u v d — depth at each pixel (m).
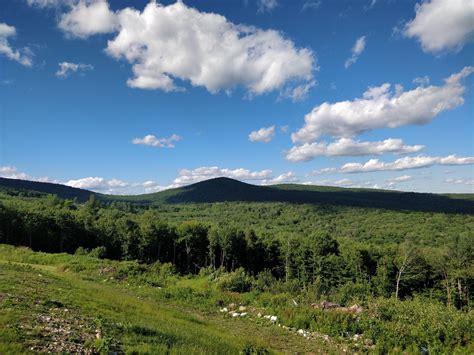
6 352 9.34
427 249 82.50
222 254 95.50
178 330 16.69
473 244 76.44
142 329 14.34
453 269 68.94
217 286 36.09
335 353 18.14
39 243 78.06
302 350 18.38
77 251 58.41
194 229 94.69
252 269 96.31
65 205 123.62
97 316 15.12
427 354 18.16
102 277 35.41
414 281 72.69
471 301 65.81
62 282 23.56
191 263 96.38
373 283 76.12
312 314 23.28
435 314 21.09
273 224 196.38
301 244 94.06
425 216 178.88
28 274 23.36
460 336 18.91
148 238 86.12
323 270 83.88
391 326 20.36
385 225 163.12
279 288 37.69
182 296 30.42
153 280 37.03
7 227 74.31
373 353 18.23
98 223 87.81
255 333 21.25
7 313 12.63
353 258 81.50
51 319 13.13
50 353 10.01
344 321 21.48
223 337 17.80
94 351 10.93
